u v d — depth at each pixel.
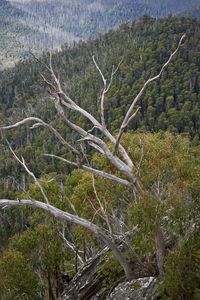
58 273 21.42
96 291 16.25
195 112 134.62
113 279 15.82
